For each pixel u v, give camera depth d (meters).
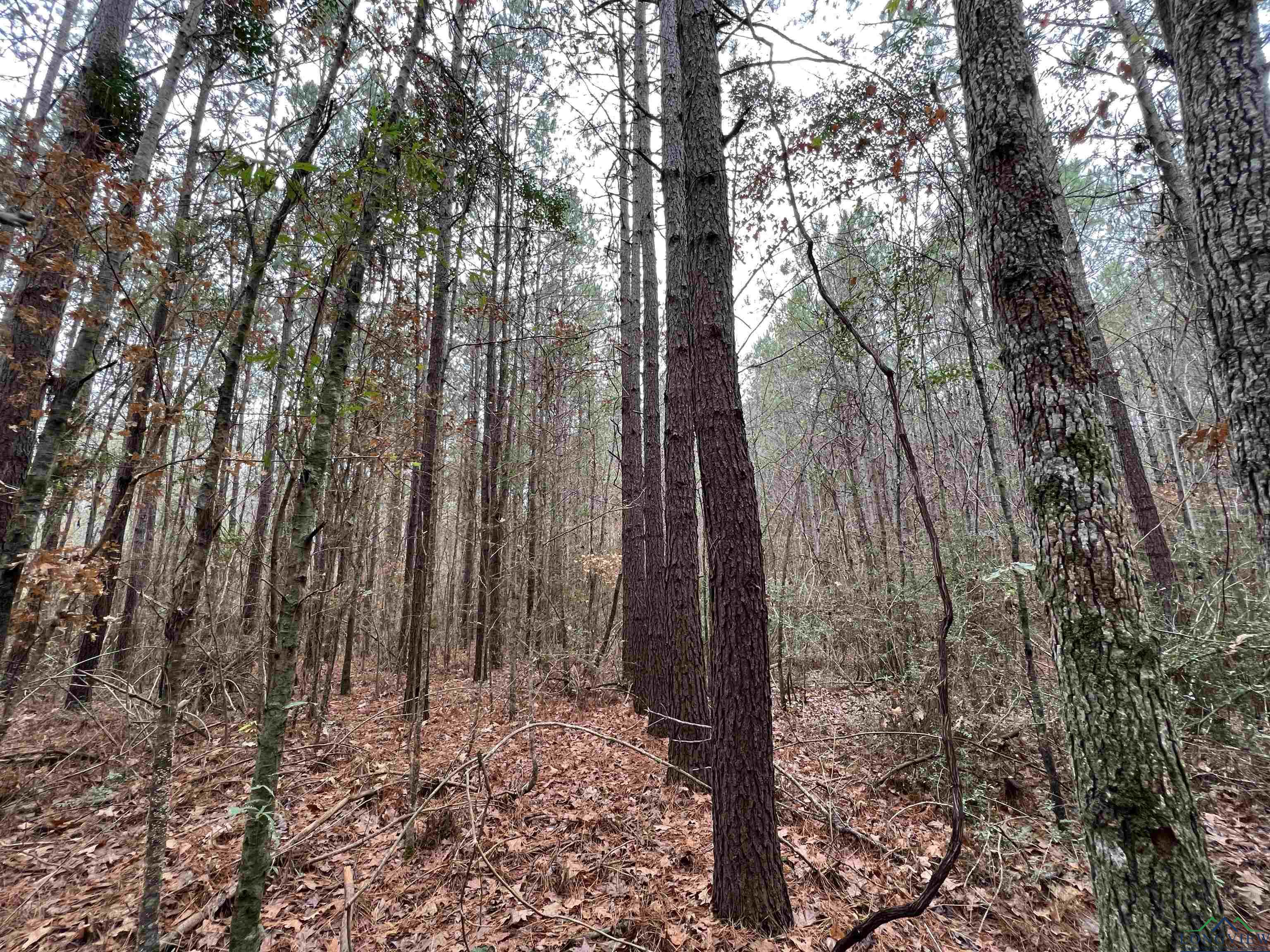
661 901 3.34
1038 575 2.14
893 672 5.82
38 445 2.88
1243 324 2.21
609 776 5.30
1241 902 3.07
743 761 3.10
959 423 9.27
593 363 10.58
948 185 5.45
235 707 6.60
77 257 3.87
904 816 4.46
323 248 2.75
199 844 3.99
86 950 3.09
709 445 3.26
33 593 3.71
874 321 9.22
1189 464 9.01
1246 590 4.92
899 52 5.82
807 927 3.11
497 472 9.84
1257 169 2.17
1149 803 1.75
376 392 3.40
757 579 3.18
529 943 3.04
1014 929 3.19
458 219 5.34
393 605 12.48
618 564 12.19
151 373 4.54
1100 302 11.40
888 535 9.40
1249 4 2.25
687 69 3.50
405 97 2.94
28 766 5.20
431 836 4.01
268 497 8.09
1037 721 4.18
